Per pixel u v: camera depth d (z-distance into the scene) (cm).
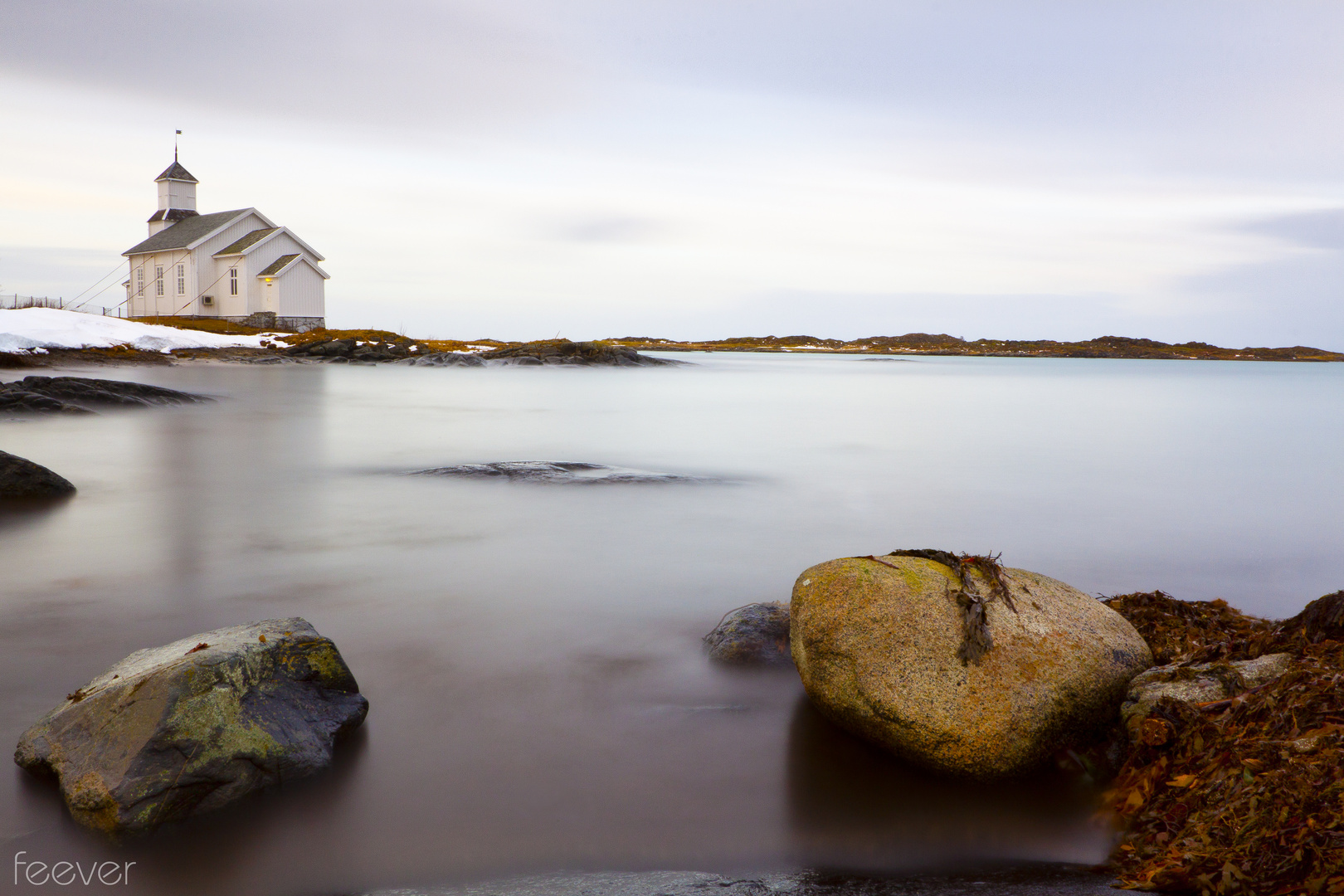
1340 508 1135
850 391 4231
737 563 787
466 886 312
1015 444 1898
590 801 369
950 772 388
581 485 1193
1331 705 352
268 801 361
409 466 1378
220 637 421
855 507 1100
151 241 6200
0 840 329
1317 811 295
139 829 329
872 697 405
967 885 312
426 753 406
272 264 5834
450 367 5928
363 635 570
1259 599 714
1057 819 361
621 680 498
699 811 363
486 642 560
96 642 549
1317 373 9162
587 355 7038
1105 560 841
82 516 962
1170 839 328
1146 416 2792
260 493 1123
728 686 491
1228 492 1259
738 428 2203
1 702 452
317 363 5362
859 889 310
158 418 2114
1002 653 409
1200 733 365
